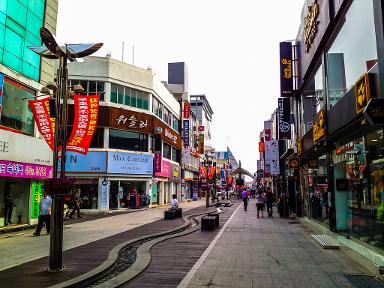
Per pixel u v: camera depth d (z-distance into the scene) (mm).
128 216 25000
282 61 22281
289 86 22188
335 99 13211
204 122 83062
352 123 10641
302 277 7879
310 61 16750
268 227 17672
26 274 8141
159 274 8328
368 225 10594
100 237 14164
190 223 19844
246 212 28953
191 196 58781
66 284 7168
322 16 14125
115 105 31234
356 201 11758
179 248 11766
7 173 14891
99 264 9141
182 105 49312
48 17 18359
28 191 17188
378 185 9742
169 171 41719
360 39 10414
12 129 15570
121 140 31922
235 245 12172
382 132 9281
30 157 16656
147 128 33844
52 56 9562
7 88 15344
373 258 8914
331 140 13609
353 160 11766
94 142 30500
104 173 30062
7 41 15281
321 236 13492
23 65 16406
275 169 30750
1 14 14906
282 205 24000
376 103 6539
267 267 8852
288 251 11008
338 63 12820
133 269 8594
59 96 8906
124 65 32469
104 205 29688
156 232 15664
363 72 10203
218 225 18250
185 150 49094
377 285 7211
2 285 7254
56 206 8508
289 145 27781
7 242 12891
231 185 80625
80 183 29891
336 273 8227
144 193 33625
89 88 30734
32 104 14039
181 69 63562
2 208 16016
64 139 8805
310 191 19641
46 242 12875
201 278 7816
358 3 10547
